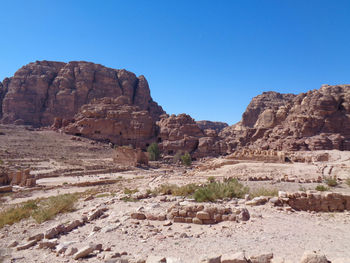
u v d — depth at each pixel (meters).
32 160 67.00
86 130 117.25
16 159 66.50
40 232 12.47
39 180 49.59
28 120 148.12
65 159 76.81
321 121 106.81
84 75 163.12
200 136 124.94
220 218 11.86
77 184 43.53
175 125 126.56
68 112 152.38
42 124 148.25
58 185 42.62
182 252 8.40
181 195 19.28
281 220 12.38
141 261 7.52
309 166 43.81
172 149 117.50
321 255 6.64
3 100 152.00
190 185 20.88
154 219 12.48
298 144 95.12
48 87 157.25
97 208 15.41
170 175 46.03
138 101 184.00
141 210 13.90
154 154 102.00
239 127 193.00
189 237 9.90
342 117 107.50
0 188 38.22
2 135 95.50
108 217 13.52
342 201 16.19
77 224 12.54
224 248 8.56
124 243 9.52
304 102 119.38
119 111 125.69
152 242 9.45
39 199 27.25
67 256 8.66
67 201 18.14
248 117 192.38
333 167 40.84
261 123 134.50
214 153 115.00
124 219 12.61
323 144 92.81
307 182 26.64
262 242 9.08
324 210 15.95
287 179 27.50
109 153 100.50
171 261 7.41
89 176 57.25
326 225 12.37
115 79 174.88
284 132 107.06
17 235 12.30
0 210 21.58
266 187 23.95
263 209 14.41
